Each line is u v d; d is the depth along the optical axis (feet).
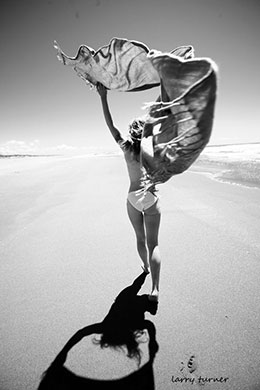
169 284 8.29
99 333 6.44
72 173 38.60
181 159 3.90
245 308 6.96
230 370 5.24
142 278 8.78
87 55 5.60
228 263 9.27
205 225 12.89
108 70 5.75
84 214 16.30
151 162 4.88
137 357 5.68
